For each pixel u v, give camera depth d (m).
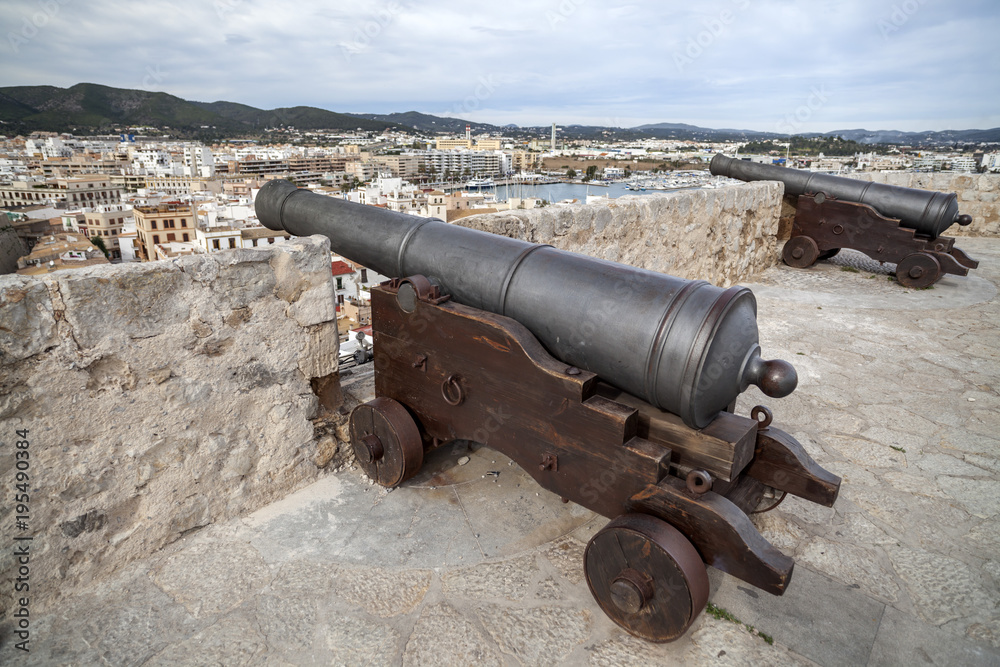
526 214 3.71
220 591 2.10
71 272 1.96
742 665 1.83
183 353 2.24
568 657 1.84
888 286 6.40
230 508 2.49
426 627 1.95
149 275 2.10
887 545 2.41
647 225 4.79
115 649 1.85
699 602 1.73
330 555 2.28
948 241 6.19
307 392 2.70
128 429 2.15
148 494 2.24
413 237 2.56
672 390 1.84
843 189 6.71
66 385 1.97
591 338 1.99
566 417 2.04
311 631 1.93
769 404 3.67
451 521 2.49
